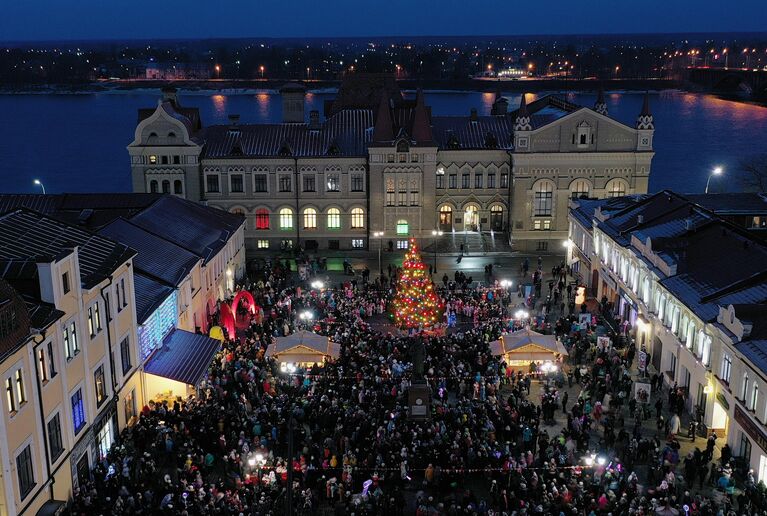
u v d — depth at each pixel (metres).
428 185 98.44
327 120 103.38
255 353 60.97
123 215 74.50
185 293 65.81
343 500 43.47
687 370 56.31
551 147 96.12
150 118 95.75
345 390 53.75
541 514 39.31
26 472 39.06
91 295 46.94
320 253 100.12
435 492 44.75
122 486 41.69
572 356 63.25
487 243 100.31
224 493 41.91
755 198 80.31
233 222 86.44
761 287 52.12
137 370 54.09
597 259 80.12
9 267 42.22
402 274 70.56
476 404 52.31
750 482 43.50
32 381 39.25
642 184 97.38
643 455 48.19
